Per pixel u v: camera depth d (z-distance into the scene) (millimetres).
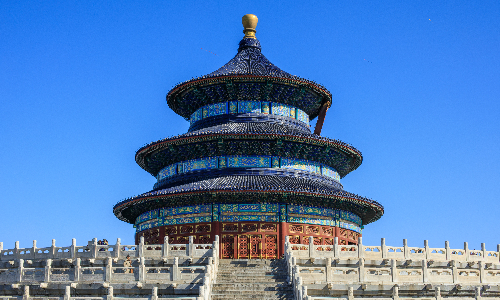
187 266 63375
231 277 61312
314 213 86625
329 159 94500
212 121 96062
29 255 73000
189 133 90312
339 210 89250
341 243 88312
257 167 89875
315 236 85812
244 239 83812
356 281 61594
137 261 65125
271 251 83500
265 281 60750
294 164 91375
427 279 64000
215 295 57125
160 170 97625
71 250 70688
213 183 85438
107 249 69250
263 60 101625
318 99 100188
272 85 94938
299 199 85688
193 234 85188
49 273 62688
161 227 87688
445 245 72625
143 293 59031
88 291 59812
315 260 64812
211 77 93812
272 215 84688
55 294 60625
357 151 94688
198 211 85688
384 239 69562
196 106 100062
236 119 94812
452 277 65438
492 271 68125
